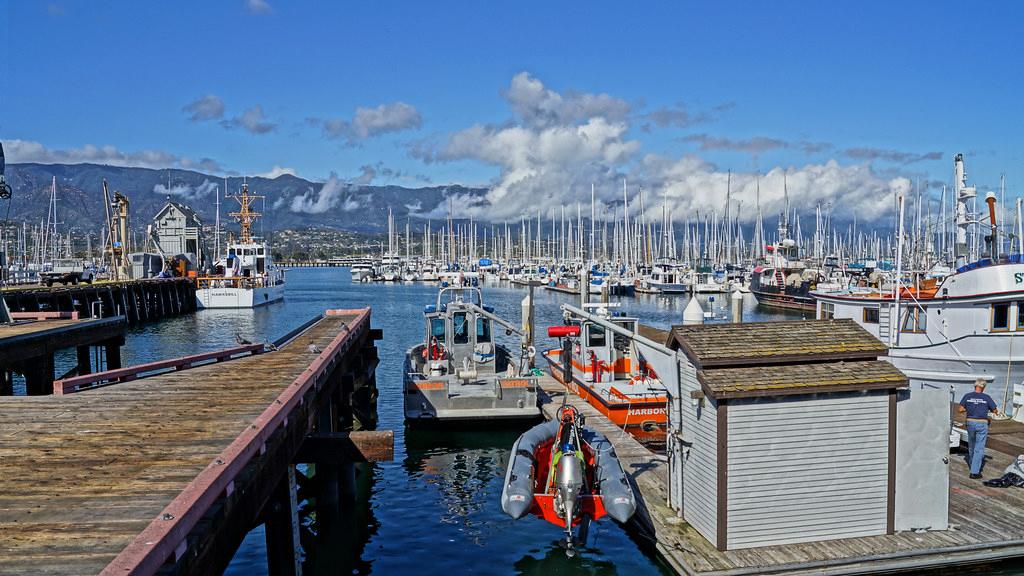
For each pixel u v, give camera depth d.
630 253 111.25
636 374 20.53
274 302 79.25
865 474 9.80
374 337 28.41
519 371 21.48
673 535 10.21
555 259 128.12
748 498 9.56
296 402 10.35
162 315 61.09
